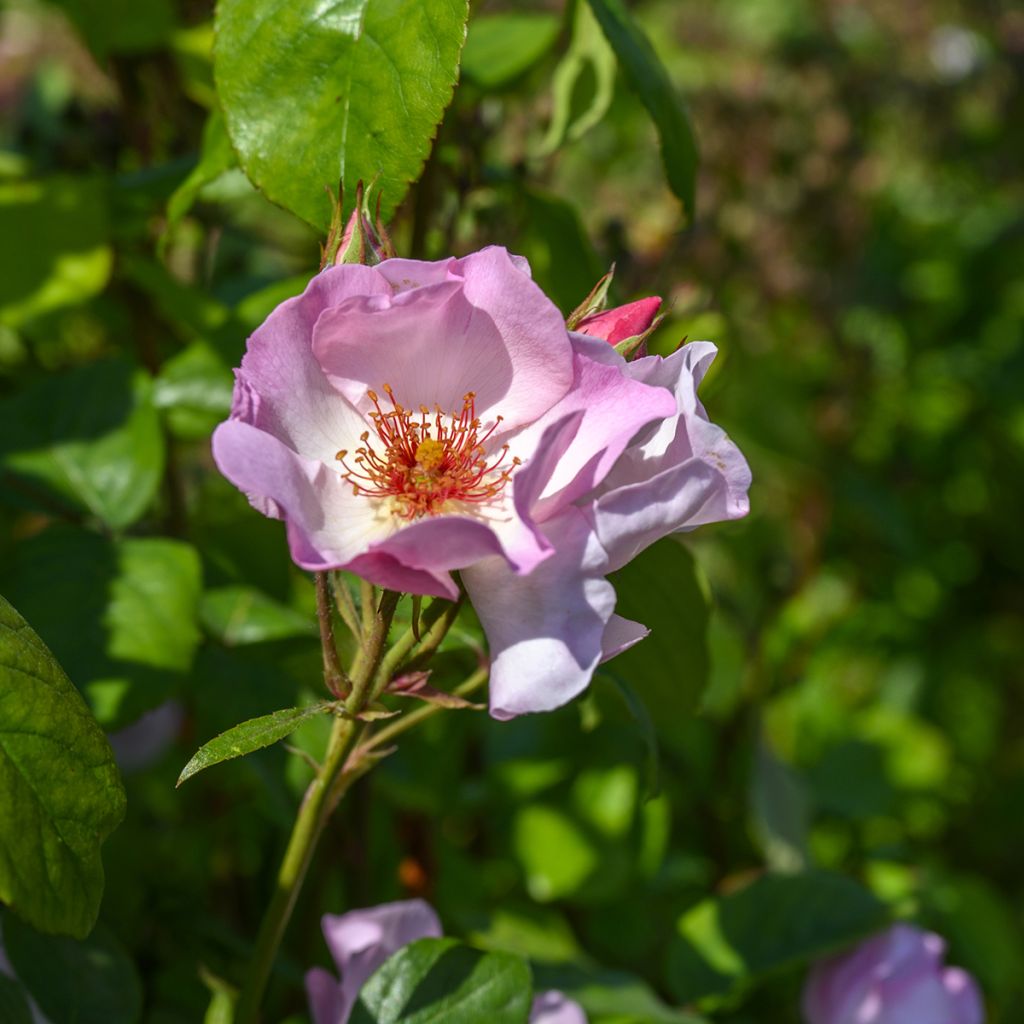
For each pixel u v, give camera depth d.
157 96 0.61
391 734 0.41
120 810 0.38
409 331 0.39
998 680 1.14
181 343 0.63
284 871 0.41
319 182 0.42
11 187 0.53
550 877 0.61
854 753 0.81
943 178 1.28
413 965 0.42
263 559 0.55
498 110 0.55
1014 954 0.73
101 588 0.47
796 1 1.20
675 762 0.67
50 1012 0.44
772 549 0.92
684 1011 0.54
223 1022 0.44
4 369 0.61
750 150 0.95
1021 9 1.22
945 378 1.14
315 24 0.42
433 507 0.39
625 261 0.60
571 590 0.37
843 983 0.55
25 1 0.74
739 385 0.86
